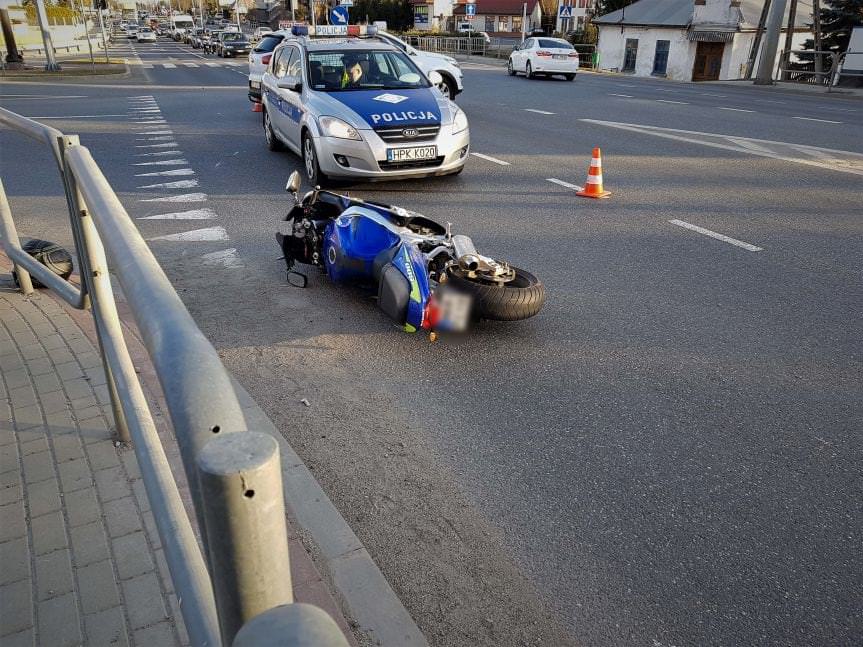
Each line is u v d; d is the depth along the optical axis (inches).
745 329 202.2
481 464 140.0
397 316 182.9
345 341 193.6
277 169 418.3
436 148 345.7
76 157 99.0
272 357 184.5
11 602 97.8
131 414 86.7
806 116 649.0
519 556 116.2
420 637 98.2
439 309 180.5
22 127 134.6
